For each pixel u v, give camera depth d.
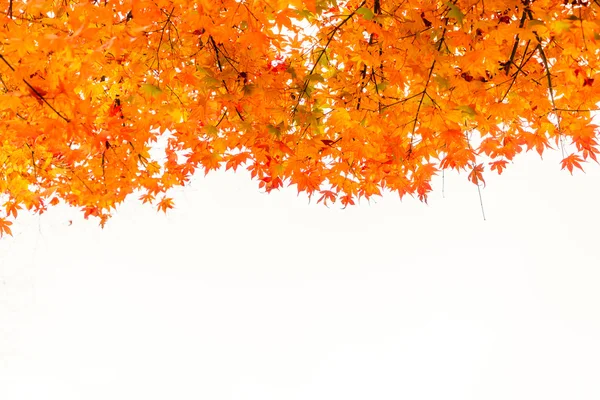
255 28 2.43
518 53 2.96
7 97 2.09
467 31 2.56
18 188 3.59
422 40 2.65
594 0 2.38
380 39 2.85
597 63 2.75
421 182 3.67
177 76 2.99
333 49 3.28
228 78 2.98
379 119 3.09
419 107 2.75
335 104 3.24
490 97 2.90
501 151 3.40
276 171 3.49
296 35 3.27
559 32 2.23
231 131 3.54
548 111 3.09
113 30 2.24
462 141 2.95
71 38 2.09
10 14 2.09
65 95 2.16
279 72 3.23
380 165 3.61
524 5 2.47
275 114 3.19
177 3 2.38
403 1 2.72
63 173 3.91
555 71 2.85
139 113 3.44
